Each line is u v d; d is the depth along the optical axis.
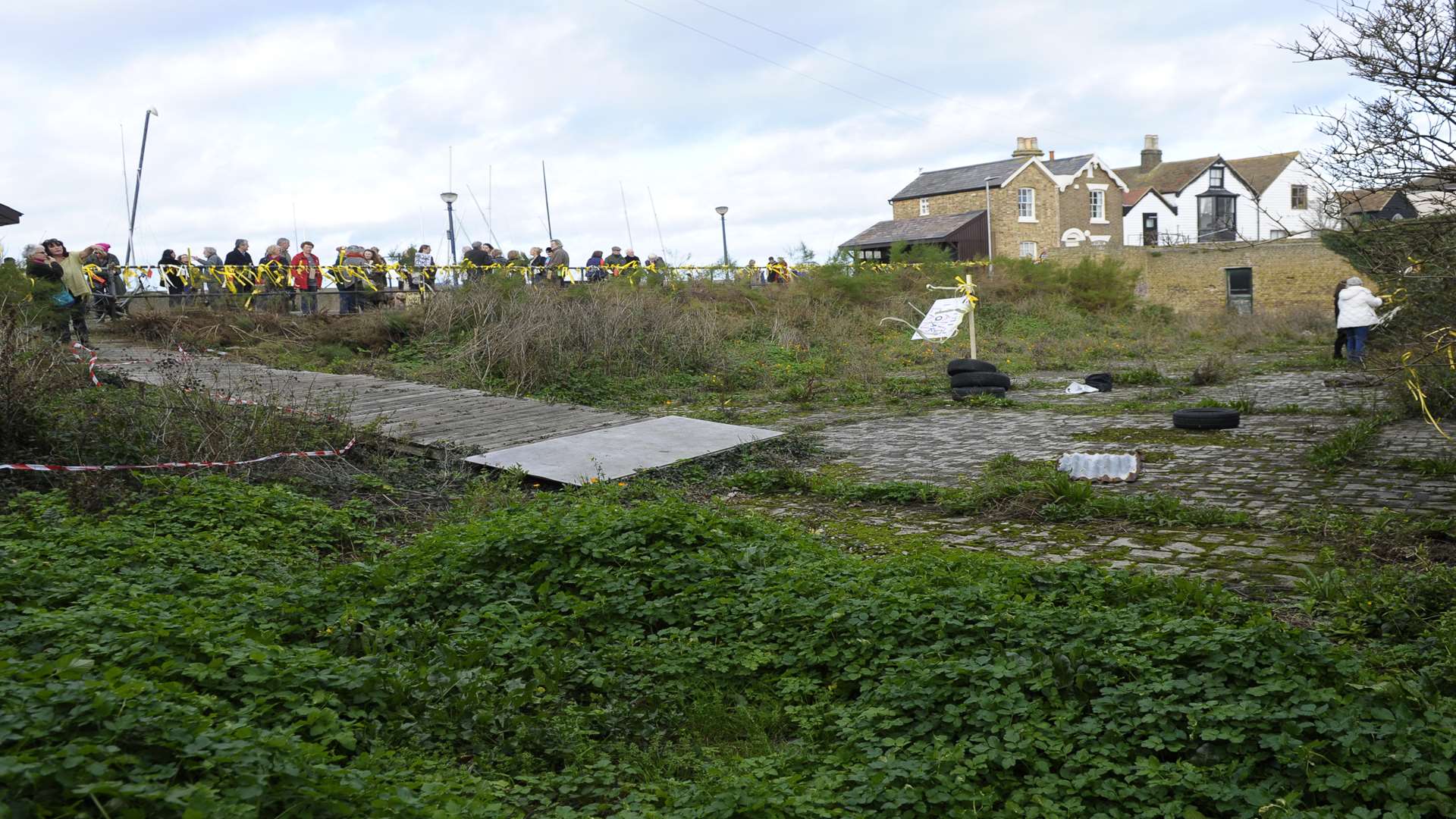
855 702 4.89
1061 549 7.72
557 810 3.97
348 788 3.39
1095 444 12.30
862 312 27.52
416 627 5.68
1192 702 4.35
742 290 26.45
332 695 4.46
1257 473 10.10
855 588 6.00
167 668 4.19
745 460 11.88
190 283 21.05
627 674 5.36
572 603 6.21
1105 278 34.16
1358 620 5.65
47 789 2.98
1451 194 8.09
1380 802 3.65
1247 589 6.49
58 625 4.66
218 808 2.99
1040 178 52.25
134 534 7.38
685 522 7.27
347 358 18.45
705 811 3.75
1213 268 42.03
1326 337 28.48
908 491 9.73
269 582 6.63
